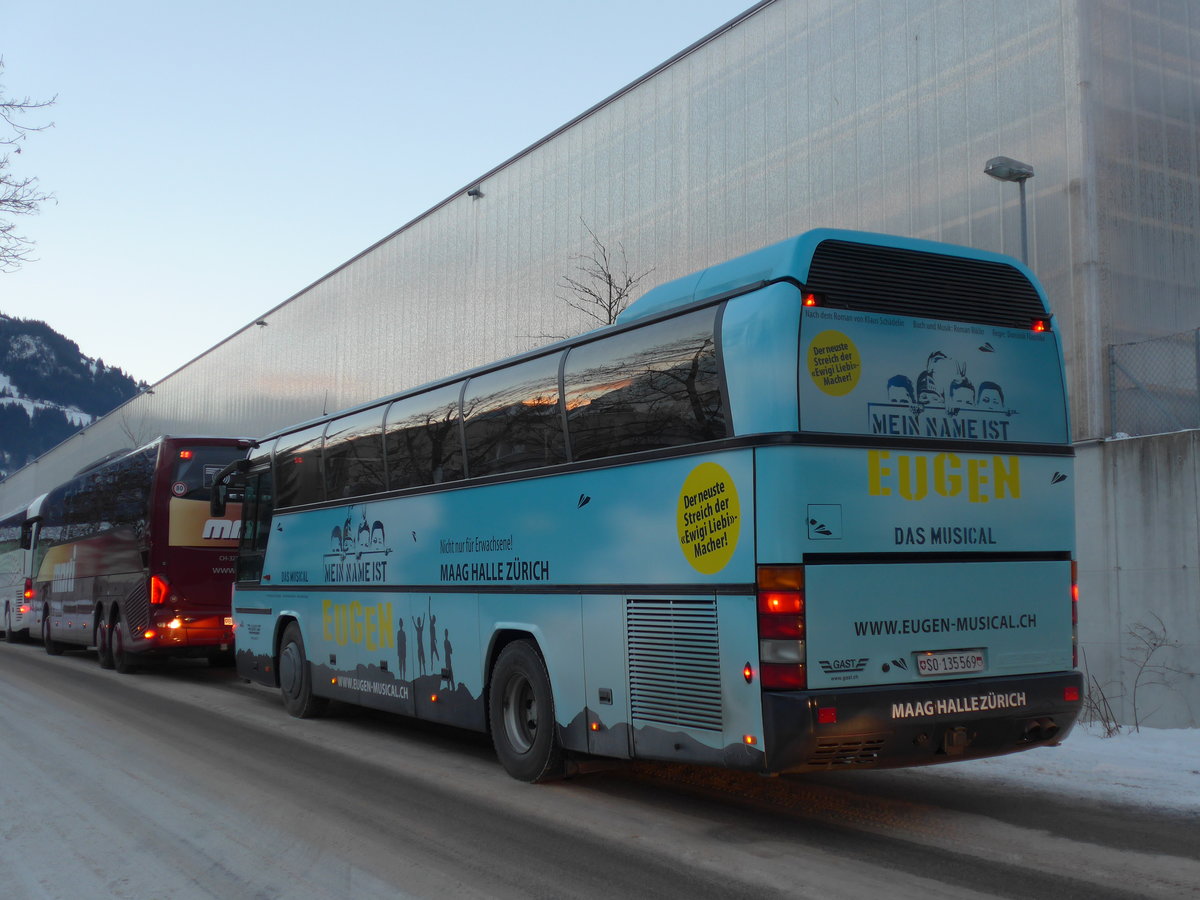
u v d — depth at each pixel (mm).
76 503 22938
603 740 7629
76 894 5641
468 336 25422
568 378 8219
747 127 17688
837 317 6621
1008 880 5656
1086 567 12258
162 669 19875
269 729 11812
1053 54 13117
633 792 8180
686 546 6906
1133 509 11828
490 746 10641
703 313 6992
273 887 5707
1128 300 12711
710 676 6672
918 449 6766
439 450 9938
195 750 10273
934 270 7051
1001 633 6965
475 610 9234
